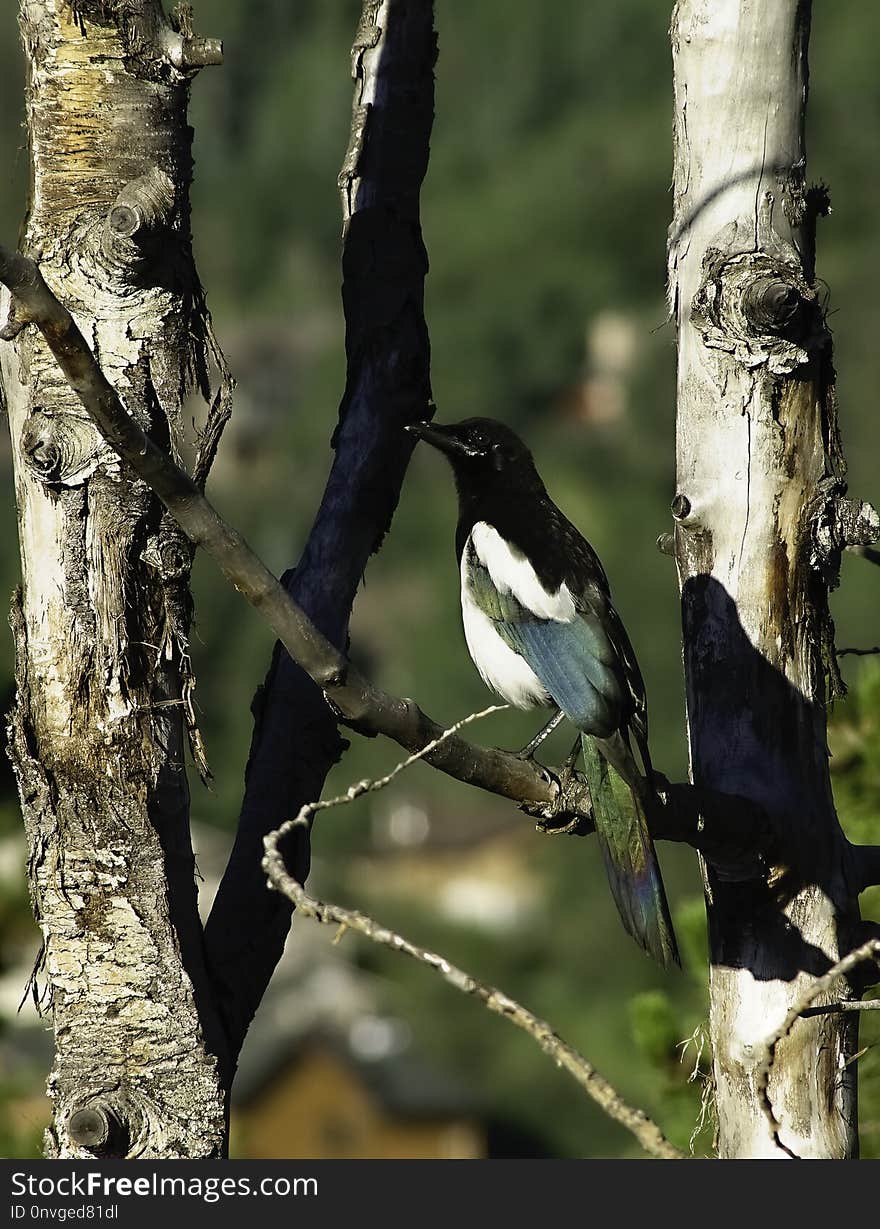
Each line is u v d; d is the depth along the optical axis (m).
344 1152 54.19
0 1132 15.51
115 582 8.73
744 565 10.00
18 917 16.95
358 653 73.25
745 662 9.97
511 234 80.19
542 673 11.18
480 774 9.21
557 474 73.81
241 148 87.19
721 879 10.04
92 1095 8.62
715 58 10.09
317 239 86.31
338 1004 57.22
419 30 11.58
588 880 70.44
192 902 8.98
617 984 67.50
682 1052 12.49
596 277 79.00
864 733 13.41
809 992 6.96
